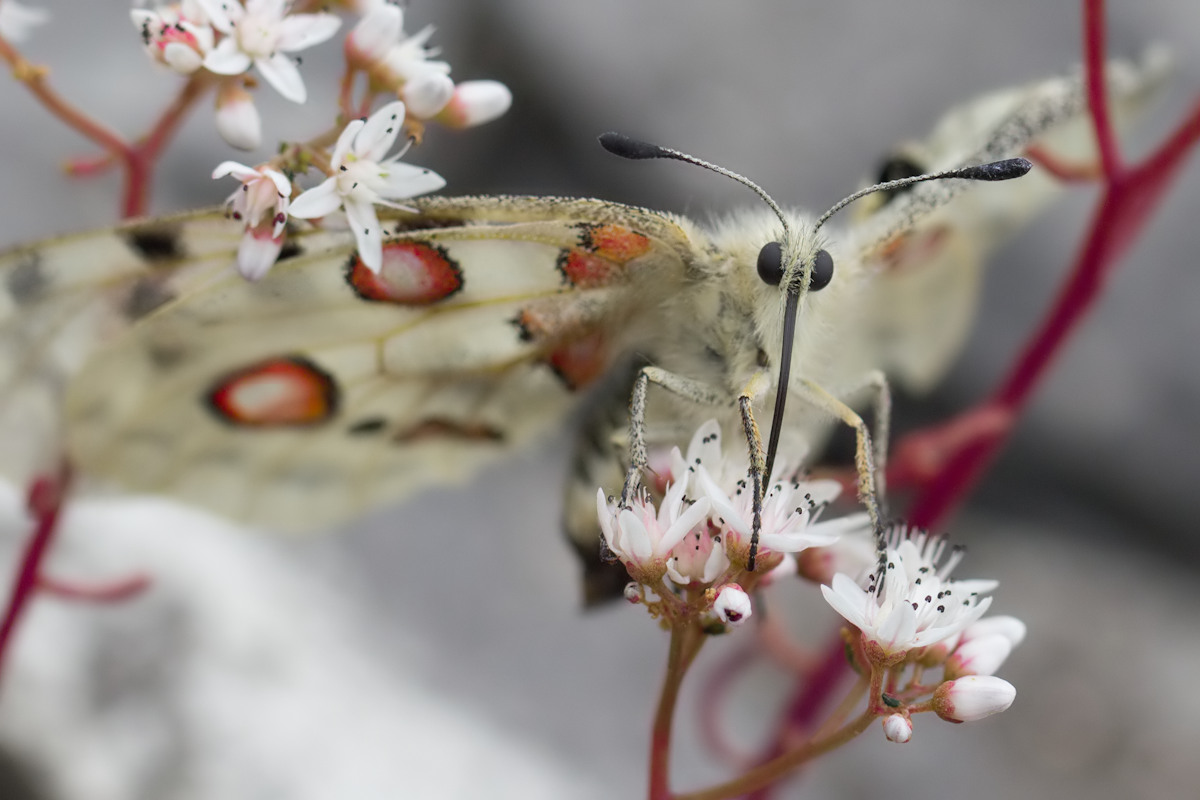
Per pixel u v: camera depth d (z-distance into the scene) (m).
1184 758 0.31
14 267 0.22
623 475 0.23
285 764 0.26
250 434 0.23
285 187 0.21
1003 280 0.34
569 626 0.30
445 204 0.22
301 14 0.22
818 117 0.35
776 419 0.22
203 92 0.23
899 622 0.21
